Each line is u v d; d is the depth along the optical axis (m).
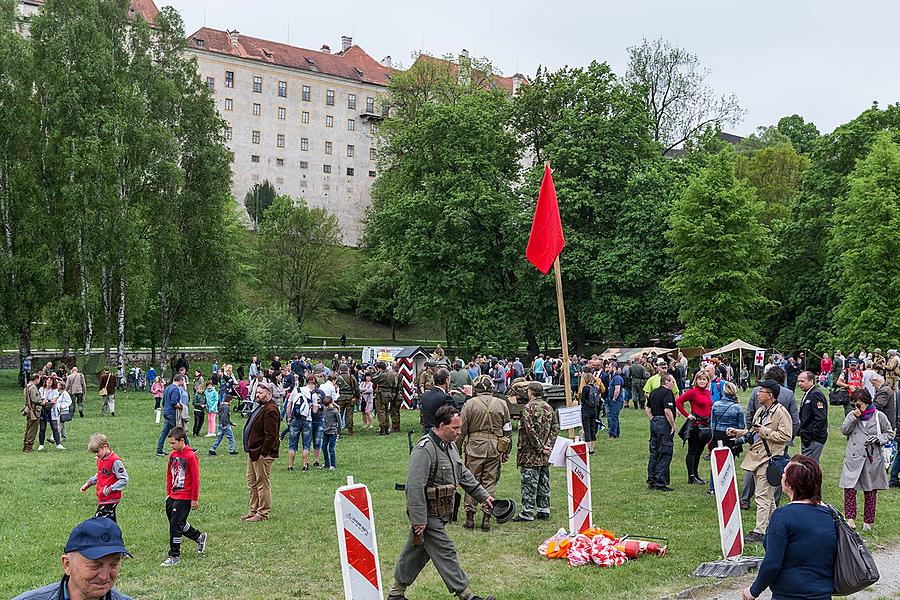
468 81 77.00
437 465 8.16
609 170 47.75
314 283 80.12
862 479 11.91
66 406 22.59
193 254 50.59
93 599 3.85
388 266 82.31
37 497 14.77
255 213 105.50
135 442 23.19
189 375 54.47
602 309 47.62
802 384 13.12
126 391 42.56
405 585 8.20
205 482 16.42
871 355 36.34
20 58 45.28
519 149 54.94
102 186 44.28
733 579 9.48
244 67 112.12
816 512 5.92
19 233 44.78
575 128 49.19
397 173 65.31
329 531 12.00
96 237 44.00
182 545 11.22
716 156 46.50
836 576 5.80
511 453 20.38
